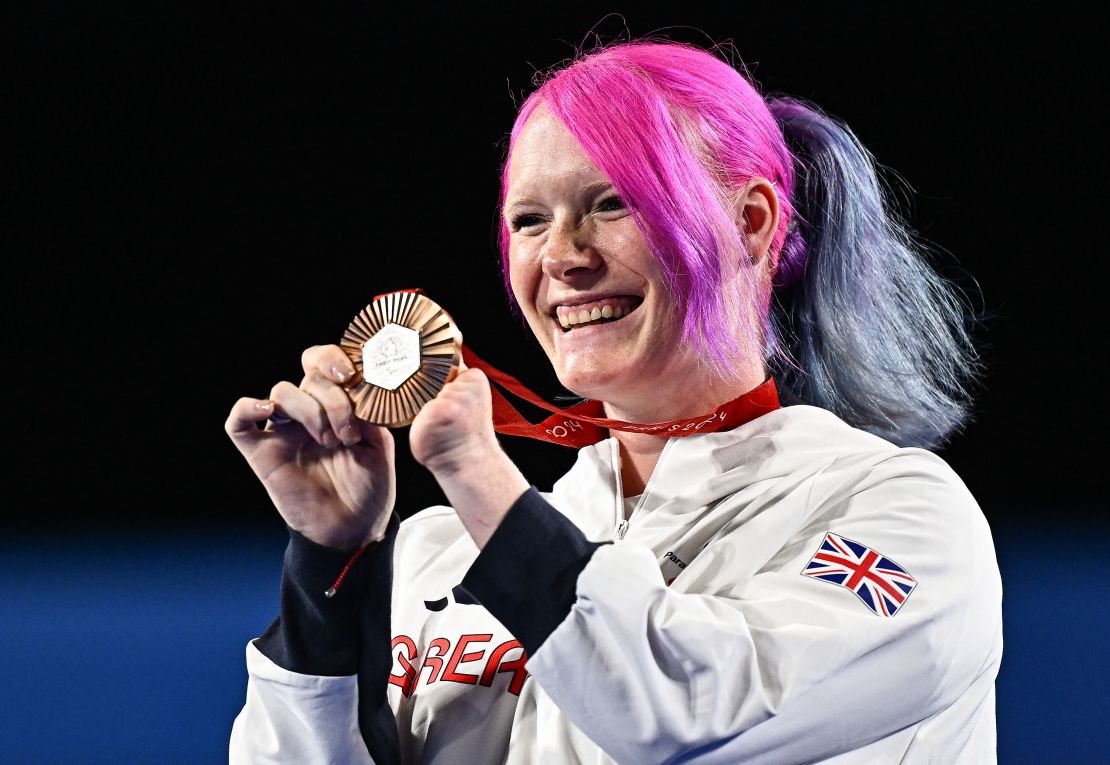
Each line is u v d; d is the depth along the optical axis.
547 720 4.52
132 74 24.56
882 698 3.91
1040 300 23.12
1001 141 21.48
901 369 5.70
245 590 20.14
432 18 21.91
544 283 4.75
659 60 4.87
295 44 23.19
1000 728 11.97
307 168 23.81
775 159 5.14
